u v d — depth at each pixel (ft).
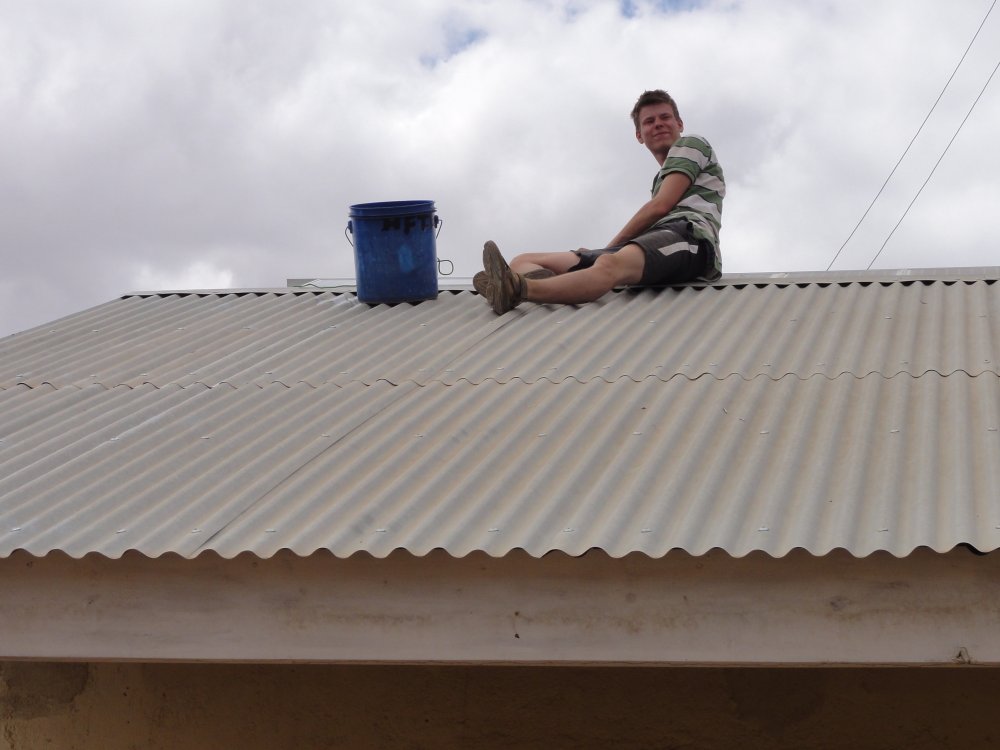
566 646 10.59
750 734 13.69
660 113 22.21
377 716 14.60
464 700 14.42
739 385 14.64
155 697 15.16
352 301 21.56
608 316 18.67
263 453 13.73
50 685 15.38
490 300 19.40
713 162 21.42
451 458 13.15
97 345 19.66
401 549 10.80
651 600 10.45
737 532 10.67
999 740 13.00
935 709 13.20
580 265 21.54
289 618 11.03
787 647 10.19
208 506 12.29
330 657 10.95
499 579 10.71
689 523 10.82
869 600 10.05
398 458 13.12
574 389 15.07
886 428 12.89
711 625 10.34
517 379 15.53
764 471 12.06
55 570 11.41
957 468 11.57
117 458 13.75
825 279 20.13
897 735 13.29
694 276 20.65
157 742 15.12
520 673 14.32
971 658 9.82
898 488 11.31
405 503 11.94
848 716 13.46
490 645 10.71
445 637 10.78
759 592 10.25
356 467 13.00
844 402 13.78
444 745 14.42
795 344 16.44
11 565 11.48
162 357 18.33
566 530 10.91
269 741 14.85
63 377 17.61
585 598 10.57
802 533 10.37
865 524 10.61
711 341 16.69
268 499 12.37
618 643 10.50
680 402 14.28
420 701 14.52
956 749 13.11
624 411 14.02
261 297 22.71
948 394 13.89
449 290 21.88
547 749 14.16
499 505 11.81
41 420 15.69
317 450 13.67
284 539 11.24
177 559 11.20
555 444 13.34
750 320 17.76
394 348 17.88
